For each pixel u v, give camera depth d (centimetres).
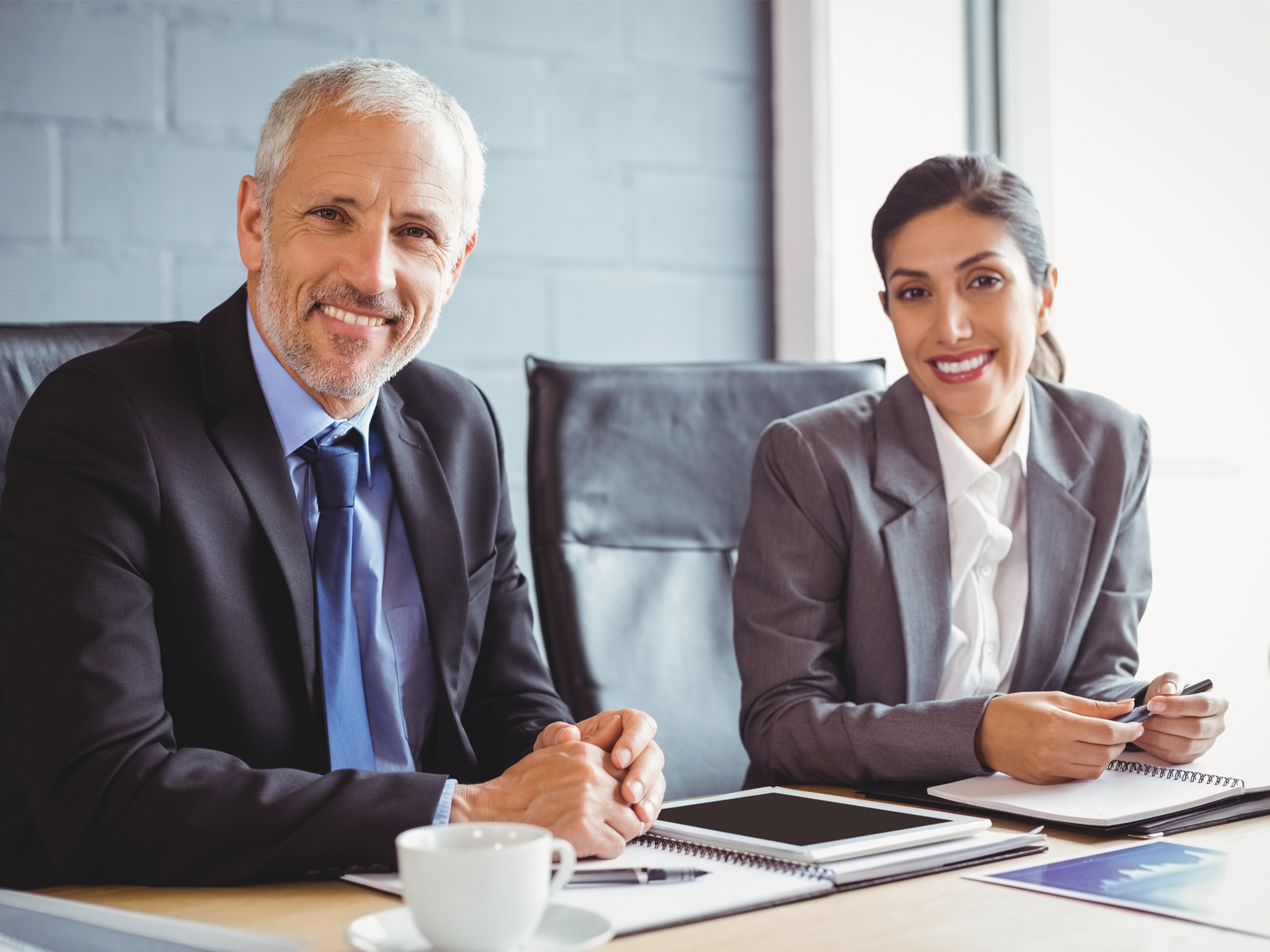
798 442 142
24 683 95
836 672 137
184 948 68
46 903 77
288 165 114
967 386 141
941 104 243
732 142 244
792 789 114
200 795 87
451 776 121
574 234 227
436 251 118
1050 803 99
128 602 99
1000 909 75
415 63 213
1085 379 221
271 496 110
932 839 88
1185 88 205
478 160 124
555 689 149
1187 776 106
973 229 139
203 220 198
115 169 192
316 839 84
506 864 62
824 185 244
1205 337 202
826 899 78
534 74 224
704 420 163
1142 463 151
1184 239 205
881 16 248
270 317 116
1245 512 195
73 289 189
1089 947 68
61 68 188
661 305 236
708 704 154
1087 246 221
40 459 104
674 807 101
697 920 73
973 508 141
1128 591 148
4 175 185
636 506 157
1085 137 222
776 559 139
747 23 245
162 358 114
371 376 117
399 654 122
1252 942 69
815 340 243
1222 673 196
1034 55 232
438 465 127
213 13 198
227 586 107
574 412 156
